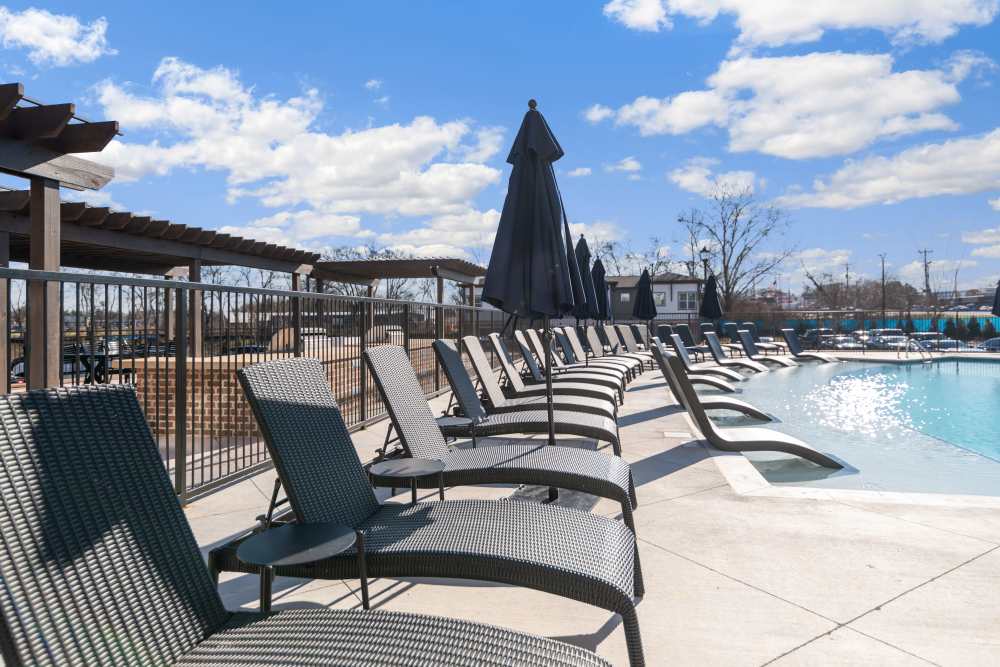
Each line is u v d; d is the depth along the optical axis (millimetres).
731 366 14633
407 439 3838
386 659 1516
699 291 47000
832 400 10797
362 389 7242
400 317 8695
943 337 26250
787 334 19516
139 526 1625
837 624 2607
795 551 3400
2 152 6219
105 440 1648
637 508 4191
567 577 2174
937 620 2637
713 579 3049
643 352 17875
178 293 4180
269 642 1603
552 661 1534
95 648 1386
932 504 4219
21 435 1455
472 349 6324
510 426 5023
